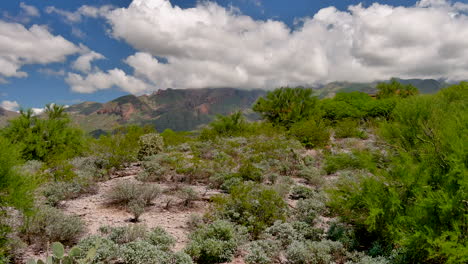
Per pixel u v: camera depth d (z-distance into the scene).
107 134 12.09
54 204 6.50
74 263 3.82
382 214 4.40
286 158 12.10
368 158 5.04
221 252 4.60
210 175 9.55
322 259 4.33
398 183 4.55
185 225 5.89
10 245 4.07
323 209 6.51
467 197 3.52
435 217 3.71
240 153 12.90
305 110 19.64
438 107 5.51
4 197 3.96
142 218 6.14
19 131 10.96
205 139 17.58
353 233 5.06
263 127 17.95
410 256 4.02
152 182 8.99
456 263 3.26
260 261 4.34
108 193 7.36
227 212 5.95
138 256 3.95
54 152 10.89
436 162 4.30
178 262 4.07
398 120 5.53
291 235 5.24
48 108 12.27
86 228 5.25
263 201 5.97
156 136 12.99
